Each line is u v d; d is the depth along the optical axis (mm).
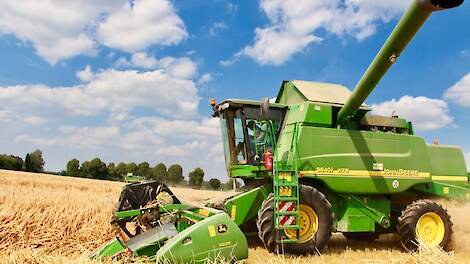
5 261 4957
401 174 8219
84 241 6945
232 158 8172
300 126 7668
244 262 5734
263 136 7992
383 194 8289
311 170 7516
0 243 6617
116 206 6422
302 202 7207
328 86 8875
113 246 5309
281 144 8000
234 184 8945
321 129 7742
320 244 7191
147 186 6535
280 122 8219
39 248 6430
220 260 5133
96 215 8156
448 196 8844
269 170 7383
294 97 8664
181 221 6039
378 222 8070
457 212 8883
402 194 8711
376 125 8664
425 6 5371
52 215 7770
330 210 7367
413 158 8406
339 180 7691
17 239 6777
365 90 7121
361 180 7848
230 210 7453
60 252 6238
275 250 6957
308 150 7562
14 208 8016
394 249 8273
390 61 6469
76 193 13773
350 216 7887
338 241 9391
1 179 25328
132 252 5148
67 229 7383
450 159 9102
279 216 6887
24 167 69250
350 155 7848
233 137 8133
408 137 8461
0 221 7262
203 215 6027
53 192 12836
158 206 6098
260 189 7723
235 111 8062
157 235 5715
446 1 5266
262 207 7102
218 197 8516
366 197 8117
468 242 8344
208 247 5238
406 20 5801
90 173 70562
